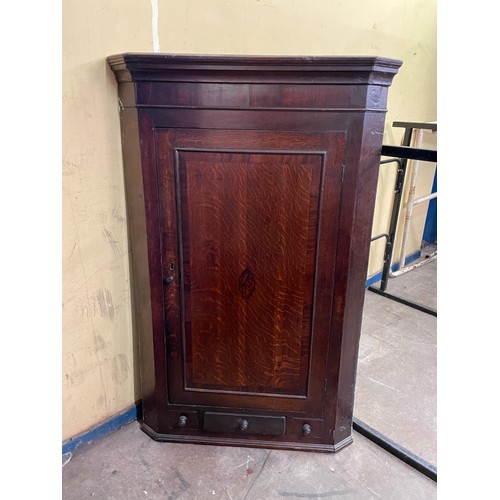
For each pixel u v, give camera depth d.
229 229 1.21
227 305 1.30
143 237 1.25
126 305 1.44
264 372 1.38
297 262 1.24
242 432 1.46
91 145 1.19
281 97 1.08
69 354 1.34
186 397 1.43
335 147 1.11
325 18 1.67
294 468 1.41
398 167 2.51
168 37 1.23
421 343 2.20
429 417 1.66
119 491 1.31
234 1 1.34
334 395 1.39
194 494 1.31
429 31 2.39
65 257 1.24
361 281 1.28
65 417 1.39
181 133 1.12
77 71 1.10
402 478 1.38
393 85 2.29
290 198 1.17
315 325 1.31
